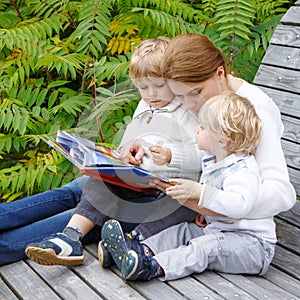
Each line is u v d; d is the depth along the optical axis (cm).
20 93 371
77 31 368
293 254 247
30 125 360
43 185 363
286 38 299
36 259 225
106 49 399
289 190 229
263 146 231
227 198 217
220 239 225
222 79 232
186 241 236
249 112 222
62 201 269
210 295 211
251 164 225
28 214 258
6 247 243
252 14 373
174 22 369
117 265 227
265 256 226
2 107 348
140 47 236
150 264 217
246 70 392
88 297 214
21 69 366
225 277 225
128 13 400
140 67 229
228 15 392
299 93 286
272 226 233
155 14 361
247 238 227
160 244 232
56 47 368
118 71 346
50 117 380
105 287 219
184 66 218
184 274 222
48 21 376
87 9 373
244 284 220
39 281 228
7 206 256
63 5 412
